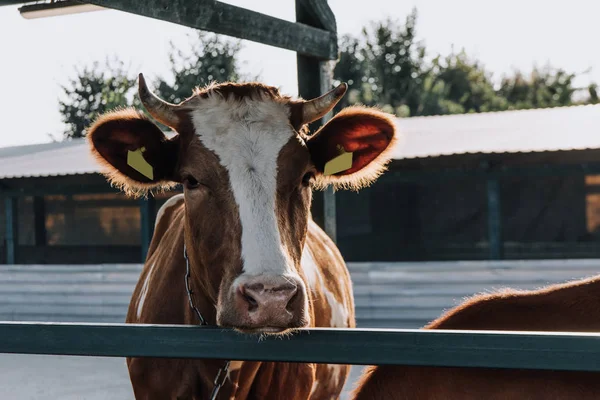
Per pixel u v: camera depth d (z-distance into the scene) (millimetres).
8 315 11836
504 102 47000
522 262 10320
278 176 2865
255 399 3484
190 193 2959
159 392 3406
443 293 10516
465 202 19656
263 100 3043
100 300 11312
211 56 25594
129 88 24781
